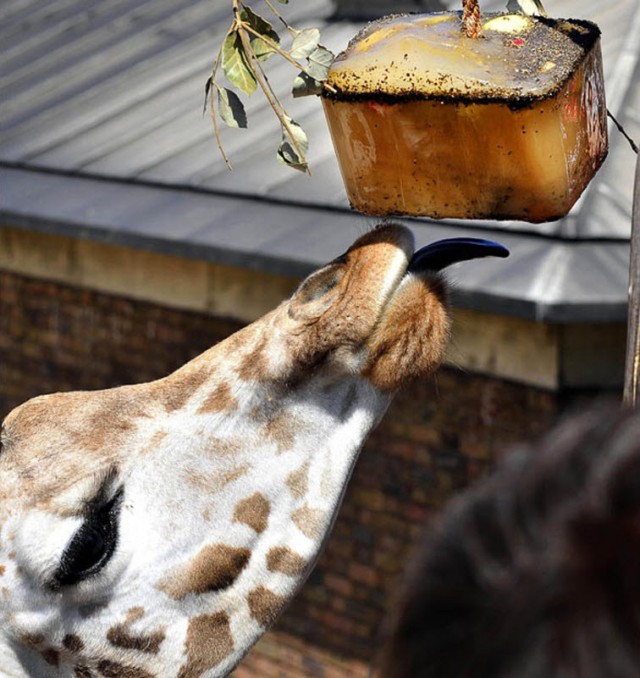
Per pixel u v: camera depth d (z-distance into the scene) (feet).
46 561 7.97
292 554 8.26
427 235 19.85
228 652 8.43
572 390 19.72
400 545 23.53
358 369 7.81
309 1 29.19
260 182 23.65
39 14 37.37
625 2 25.07
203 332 25.94
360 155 7.36
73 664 8.32
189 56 31.45
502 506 2.76
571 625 2.58
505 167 7.03
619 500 2.64
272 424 8.15
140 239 23.09
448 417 22.18
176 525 8.17
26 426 8.24
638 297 6.74
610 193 19.70
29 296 29.84
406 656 2.78
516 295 17.70
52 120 29.84
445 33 7.20
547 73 6.95
